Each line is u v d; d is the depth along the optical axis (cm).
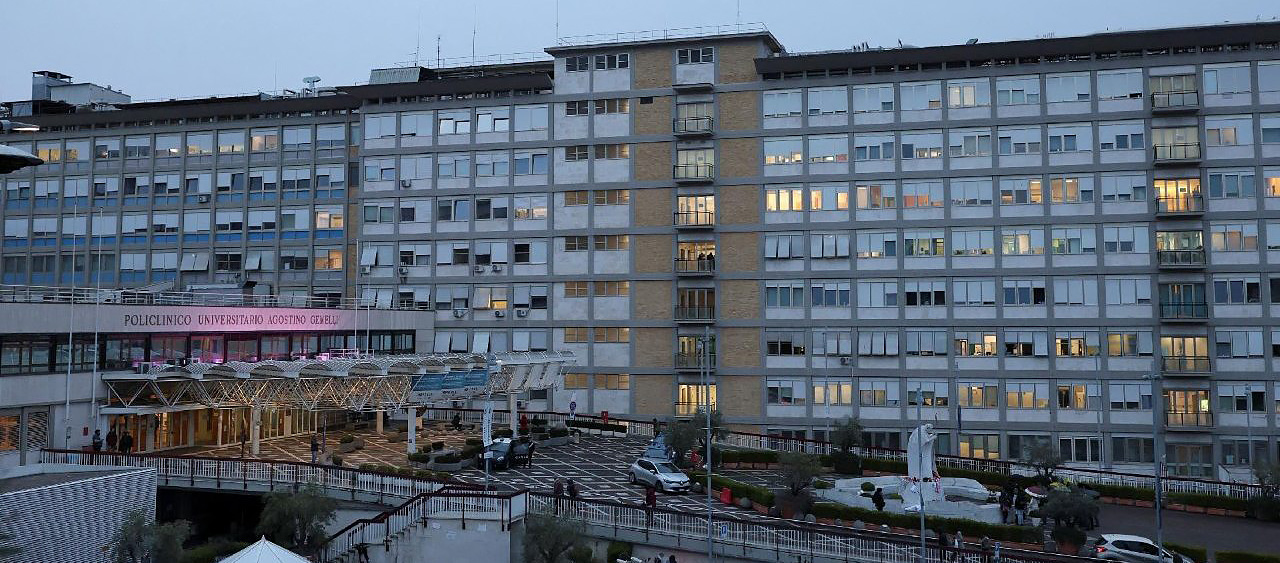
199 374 4397
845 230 6234
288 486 3622
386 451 5003
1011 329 5984
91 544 2889
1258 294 5731
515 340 6719
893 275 6150
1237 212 5778
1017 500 3997
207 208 7481
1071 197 5981
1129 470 5756
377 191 6988
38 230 7731
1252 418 5656
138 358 4672
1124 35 5831
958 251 6084
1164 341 5809
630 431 6138
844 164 6262
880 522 3706
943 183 6125
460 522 3275
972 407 5991
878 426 6094
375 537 3362
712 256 6431
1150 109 5881
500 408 6625
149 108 7500
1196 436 5697
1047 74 6041
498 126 6844
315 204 7350
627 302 6569
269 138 7456
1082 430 5841
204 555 3234
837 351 6191
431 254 6881
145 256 7519
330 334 5950
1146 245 5866
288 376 4403
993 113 6091
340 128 7362
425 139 6944
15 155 1944
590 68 6731
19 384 4025
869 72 6278
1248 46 5847
